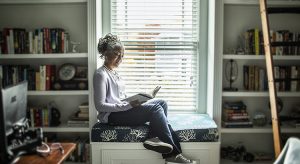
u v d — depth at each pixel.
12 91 1.59
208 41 3.26
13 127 1.63
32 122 3.06
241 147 3.18
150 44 3.33
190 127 2.76
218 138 2.74
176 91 3.39
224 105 3.13
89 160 3.07
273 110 2.69
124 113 2.74
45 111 3.07
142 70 3.35
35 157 1.65
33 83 3.05
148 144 2.56
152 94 2.77
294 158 1.60
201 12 3.29
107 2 3.29
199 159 2.75
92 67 2.97
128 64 3.36
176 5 3.30
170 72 3.37
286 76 3.01
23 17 3.19
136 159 2.74
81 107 3.08
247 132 3.05
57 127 3.05
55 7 3.18
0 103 1.36
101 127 2.75
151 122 2.67
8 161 1.43
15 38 2.99
